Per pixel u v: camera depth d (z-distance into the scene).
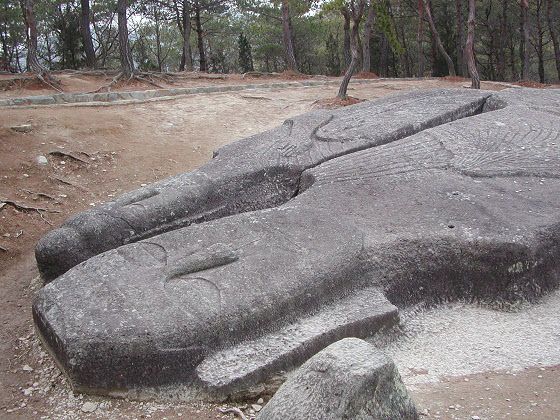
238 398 2.91
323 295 3.37
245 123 8.85
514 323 3.58
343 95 9.73
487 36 22.45
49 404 3.00
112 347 2.93
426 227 3.91
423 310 3.71
